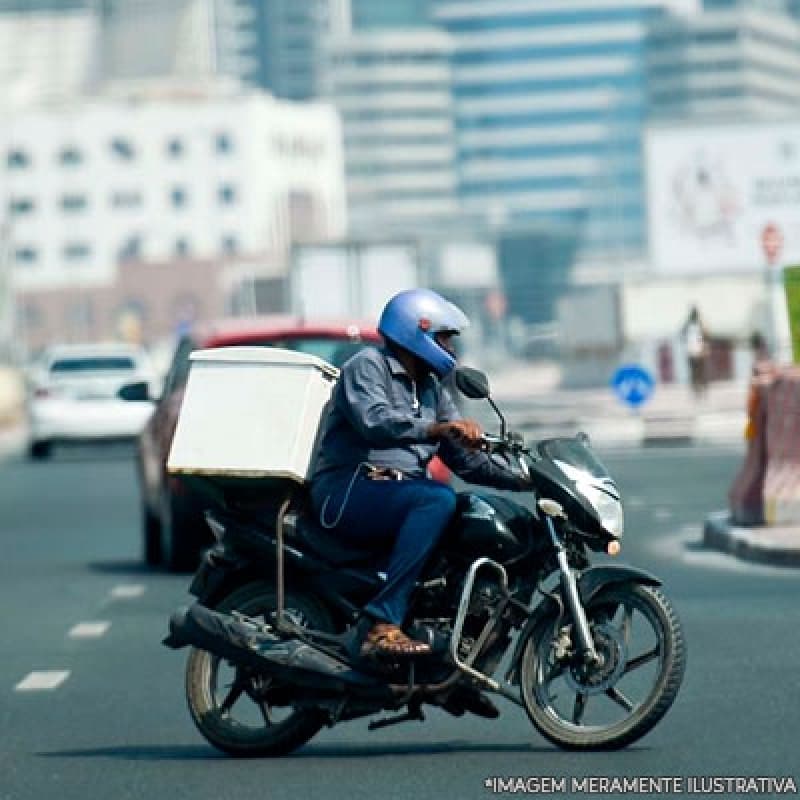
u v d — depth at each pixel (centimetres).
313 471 3431
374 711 3391
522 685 3381
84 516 9212
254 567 3447
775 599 5378
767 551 6278
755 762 3212
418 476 3388
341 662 3384
